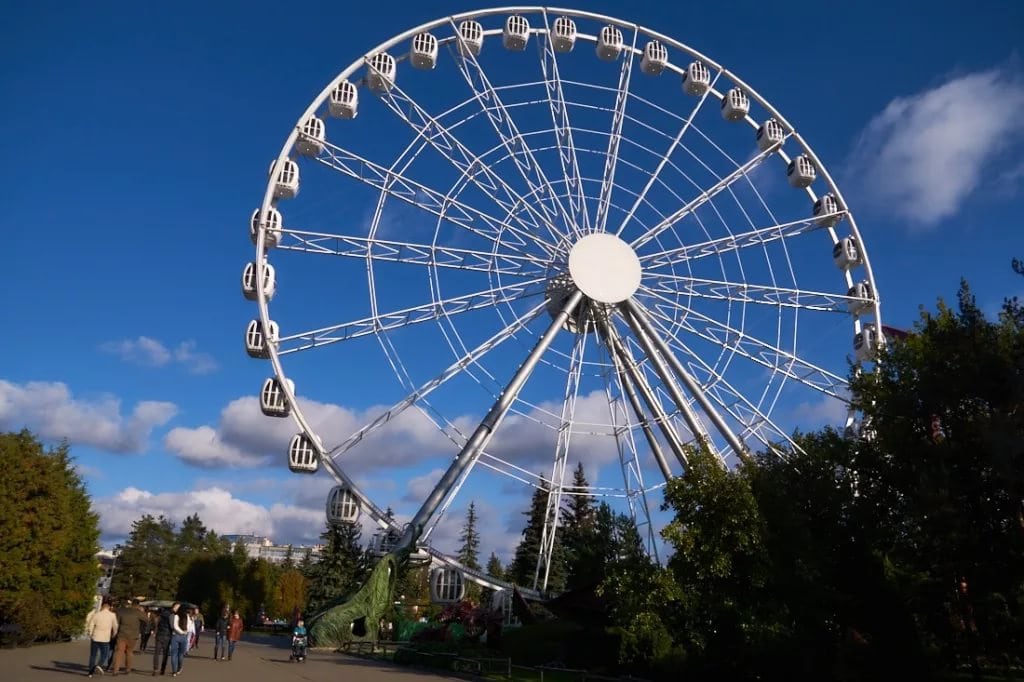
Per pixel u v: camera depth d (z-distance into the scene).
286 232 34.28
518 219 36.47
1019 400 17.89
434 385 33.94
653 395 37.06
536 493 73.69
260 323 34.28
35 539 31.66
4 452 31.06
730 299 38.12
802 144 41.69
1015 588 18.52
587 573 35.88
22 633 31.56
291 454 33.78
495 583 39.16
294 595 96.69
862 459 22.91
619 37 40.56
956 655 21.36
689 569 22.73
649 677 23.12
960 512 18.55
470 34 38.78
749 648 21.11
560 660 30.05
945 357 19.94
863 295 39.66
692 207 38.66
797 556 21.48
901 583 21.38
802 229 40.88
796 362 37.38
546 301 37.72
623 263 37.59
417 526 34.06
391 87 36.44
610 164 39.16
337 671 26.03
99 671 21.41
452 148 35.56
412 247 34.41
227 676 22.89
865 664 20.59
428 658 30.05
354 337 33.84
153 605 34.72
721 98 42.69
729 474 23.38
